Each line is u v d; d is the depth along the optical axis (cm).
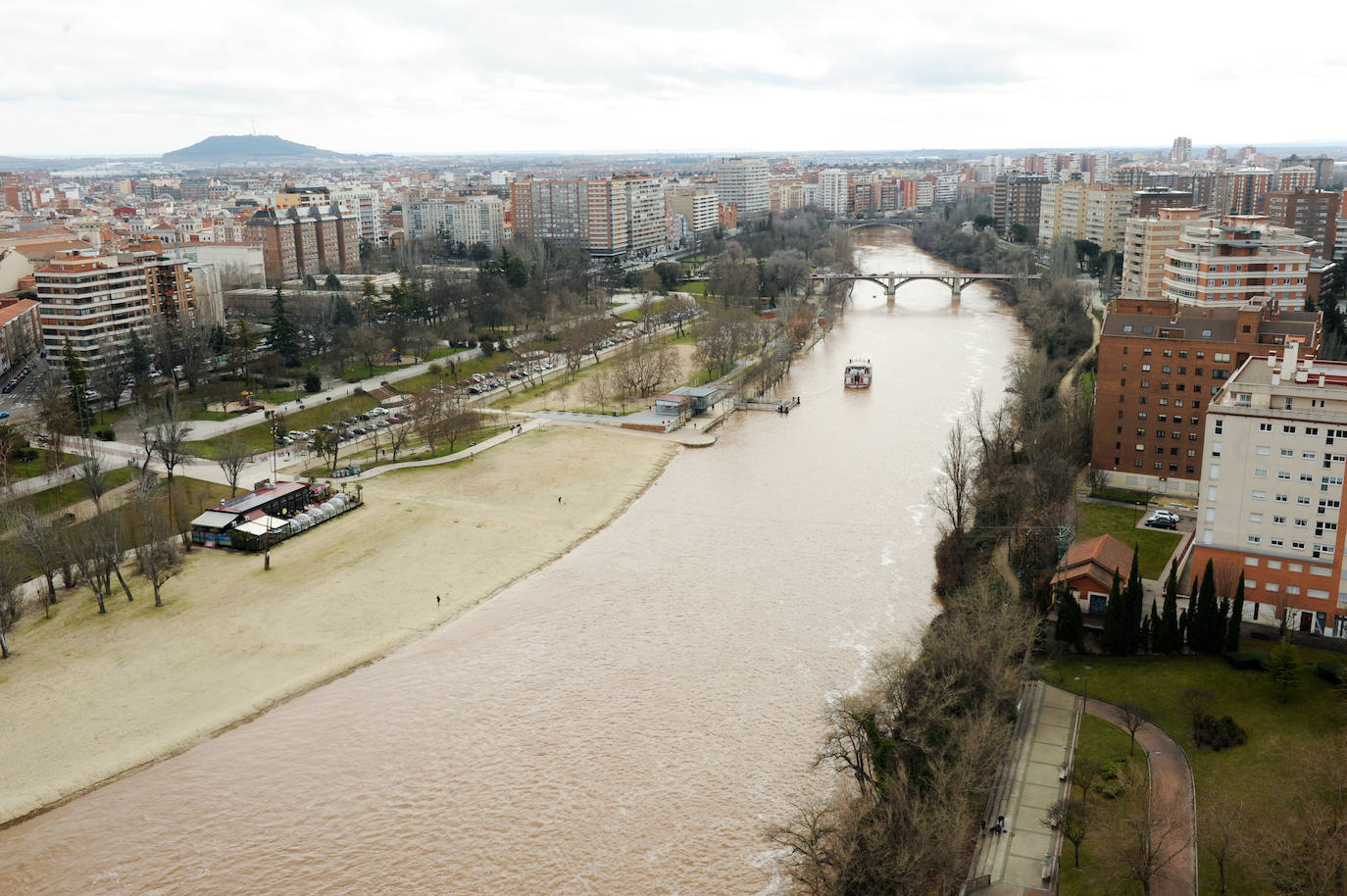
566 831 14100
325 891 13138
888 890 11425
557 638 19375
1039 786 13812
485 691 17588
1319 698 15375
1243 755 14138
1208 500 18212
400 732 16488
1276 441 17400
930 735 13588
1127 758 14225
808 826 12544
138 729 16588
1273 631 17462
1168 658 16988
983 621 15550
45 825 14450
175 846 14000
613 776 15212
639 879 13175
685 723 16450
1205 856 12294
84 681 17938
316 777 15400
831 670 17912
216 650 19012
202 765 15750
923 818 11900
